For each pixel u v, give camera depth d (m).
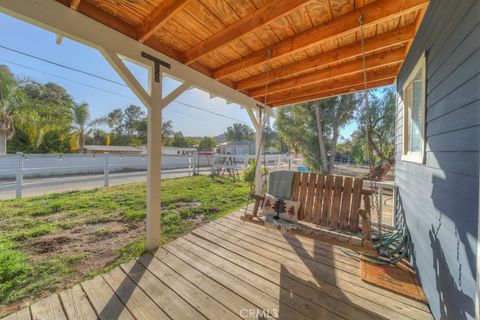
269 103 4.90
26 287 1.76
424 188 1.84
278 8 1.82
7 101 9.01
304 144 9.02
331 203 2.28
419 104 2.23
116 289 1.75
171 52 2.62
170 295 1.69
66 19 1.73
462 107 1.19
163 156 11.57
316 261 2.22
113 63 2.07
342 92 4.05
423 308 1.58
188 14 2.02
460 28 1.23
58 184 6.24
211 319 1.47
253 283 1.85
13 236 2.69
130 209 3.88
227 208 4.21
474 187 1.06
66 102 12.54
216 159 9.24
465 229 1.13
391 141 8.20
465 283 1.11
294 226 2.08
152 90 2.42
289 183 2.54
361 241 1.70
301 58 2.88
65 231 2.92
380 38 2.33
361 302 1.64
